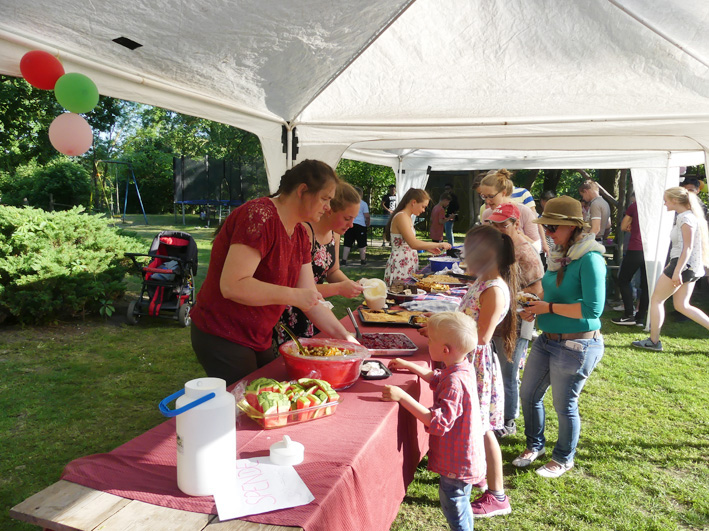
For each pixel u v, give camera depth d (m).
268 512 1.20
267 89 3.03
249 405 1.73
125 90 2.56
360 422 1.74
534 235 4.45
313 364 1.98
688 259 5.20
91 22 1.98
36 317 5.79
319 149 4.27
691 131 3.55
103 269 6.41
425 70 2.94
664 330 6.49
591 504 2.81
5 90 10.83
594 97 3.19
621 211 8.65
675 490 2.97
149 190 29.86
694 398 4.29
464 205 18.22
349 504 1.40
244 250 1.90
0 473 3.00
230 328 2.15
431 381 2.15
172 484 1.32
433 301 3.54
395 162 8.28
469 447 2.00
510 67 2.86
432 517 2.67
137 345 5.43
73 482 1.31
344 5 2.17
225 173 20.05
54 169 17.52
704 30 2.29
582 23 2.41
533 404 3.12
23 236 5.88
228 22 2.14
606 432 3.68
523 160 8.15
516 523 2.64
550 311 2.82
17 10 1.84
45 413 3.80
